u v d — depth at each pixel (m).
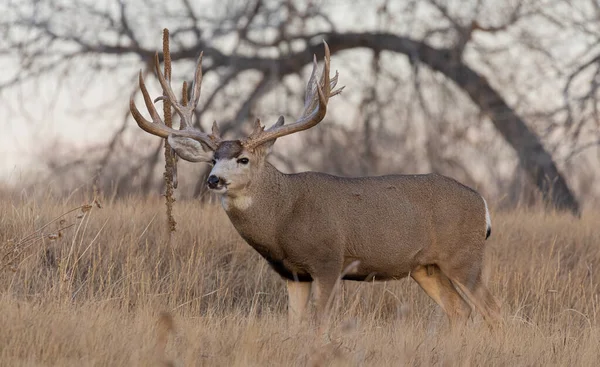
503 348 21.91
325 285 25.44
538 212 40.91
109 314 21.28
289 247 25.39
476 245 27.22
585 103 56.50
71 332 19.17
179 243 30.14
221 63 64.56
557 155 59.62
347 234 25.75
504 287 29.73
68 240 28.69
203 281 28.55
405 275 26.94
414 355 20.17
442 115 64.00
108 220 30.56
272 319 24.03
